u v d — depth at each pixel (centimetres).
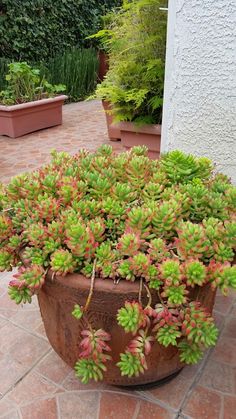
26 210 115
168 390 131
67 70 606
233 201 118
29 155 385
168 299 94
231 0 149
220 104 168
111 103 285
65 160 143
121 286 97
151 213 105
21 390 132
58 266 97
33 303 176
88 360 101
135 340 96
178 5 159
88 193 124
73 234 96
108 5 728
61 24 620
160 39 251
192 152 183
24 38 555
